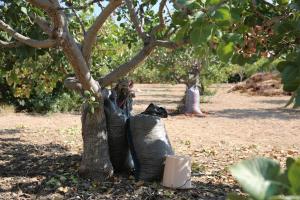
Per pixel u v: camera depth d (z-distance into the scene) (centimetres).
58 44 602
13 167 751
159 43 666
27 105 1845
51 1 547
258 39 264
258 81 3197
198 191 625
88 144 668
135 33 902
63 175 679
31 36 724
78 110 1911
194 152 972
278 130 1413
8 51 757
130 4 691
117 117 690
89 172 662
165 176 638
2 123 1465
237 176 77
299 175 76
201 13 174
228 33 207
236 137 1259
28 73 940
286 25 218
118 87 766
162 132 692
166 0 596
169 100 2625
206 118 1742
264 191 75
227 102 2519
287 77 166
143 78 4725
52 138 1140
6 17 684
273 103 2467
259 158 81
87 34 672
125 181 660
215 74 2420
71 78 701
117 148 695
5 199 579
